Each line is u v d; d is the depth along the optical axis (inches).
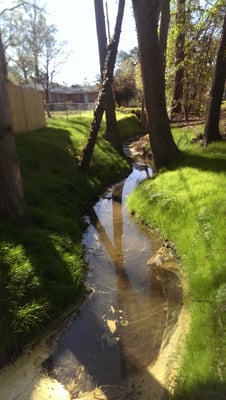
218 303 142.3
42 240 197.0
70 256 200.7
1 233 187.0
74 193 327.6
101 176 427.5
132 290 183.5
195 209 232.4
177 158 363.9
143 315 160.9
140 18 339.0
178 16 424.8
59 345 144.6
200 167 313.6
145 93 362.3
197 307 149.4
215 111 382.6
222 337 122.4
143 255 222.4
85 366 132.7
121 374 127.1
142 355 135.6
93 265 213.3
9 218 204.1
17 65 1489.9
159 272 198.1
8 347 135.5
